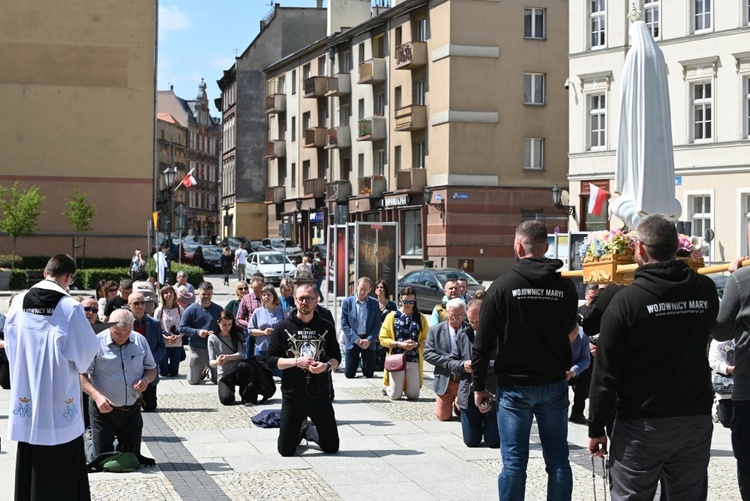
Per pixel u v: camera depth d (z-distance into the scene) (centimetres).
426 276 3247
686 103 3872
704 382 592
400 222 5616
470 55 5044
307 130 6825
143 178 4919
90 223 4872
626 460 591
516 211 5109
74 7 4853
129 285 1764
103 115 4884
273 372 1497
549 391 711
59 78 4841
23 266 4550
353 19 7169
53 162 4841
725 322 692
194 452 1116
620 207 1082
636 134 1073
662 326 580
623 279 786
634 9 1102
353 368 1811
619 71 4131
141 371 1034
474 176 5059
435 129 5197
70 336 749
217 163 16025
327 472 1015
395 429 1272
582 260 835
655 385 582
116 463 1003
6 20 4794
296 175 7319
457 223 5050
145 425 1295
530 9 5134
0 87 4791
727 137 3750
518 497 712
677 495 602
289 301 1806
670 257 596
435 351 1334
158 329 1418
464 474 1009
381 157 5966
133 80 4906
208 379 1748
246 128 8862
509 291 711
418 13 5375
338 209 3014
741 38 3700
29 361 744
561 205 4278
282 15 8775
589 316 746
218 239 9919
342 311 1831
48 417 742
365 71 5891
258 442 1177
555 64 5156
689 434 584
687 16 3856
